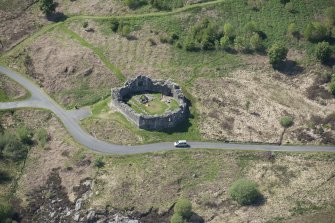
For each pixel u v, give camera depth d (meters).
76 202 150.62
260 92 186.75
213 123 174.00
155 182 154.25
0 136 167.75
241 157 162.50
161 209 147.62
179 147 164.88
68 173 158.38
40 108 180.75
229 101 182.38
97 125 172.38
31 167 162.25
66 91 186.62
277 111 179.38
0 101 183.50
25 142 169.50
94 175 156.62
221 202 148.75
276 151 164.75
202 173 157.12
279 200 148.50
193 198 150.12
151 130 169.75
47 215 149.00
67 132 170.88
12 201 152.38
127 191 152.00
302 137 169.50
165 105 178.00
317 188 151.50
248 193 147.00
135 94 182.62
